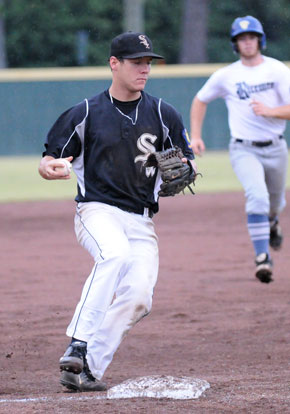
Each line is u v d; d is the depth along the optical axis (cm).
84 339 1116
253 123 1933
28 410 959
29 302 1844
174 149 1170
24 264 2320
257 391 1050
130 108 1170
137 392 1066
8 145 5684
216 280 2070
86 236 1166
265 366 1313
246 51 1912
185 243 2648
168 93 5688
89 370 1145
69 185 4494
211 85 1981
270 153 1950
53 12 8856
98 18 8994
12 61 8844
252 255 2417
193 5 8050
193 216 3253
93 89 5694
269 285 1995
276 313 1712
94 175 1184
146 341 1531
